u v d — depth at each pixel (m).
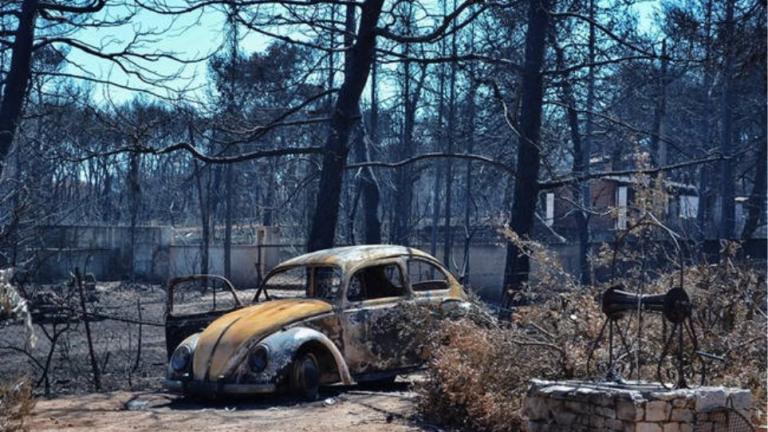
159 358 17.34
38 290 18.50
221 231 54.44
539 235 33.38
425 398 9.25
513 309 9.80
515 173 17.94
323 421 9.27
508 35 21.52
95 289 29.17
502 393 8.56
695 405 6.27
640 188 9.38
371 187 30.25
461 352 9.14
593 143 37.53
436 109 37.72
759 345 8.63
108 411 10.39
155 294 33.47
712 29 15.49
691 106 31.12
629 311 7.86
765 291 9.62
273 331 10.86
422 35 18.22
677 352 7.98
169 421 9.54
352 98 18.27
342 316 11.48
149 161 53.28
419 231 40.53
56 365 15.84
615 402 6.28
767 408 6.99
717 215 34.94
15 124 17.95
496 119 31.06
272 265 41.44
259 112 25.08
